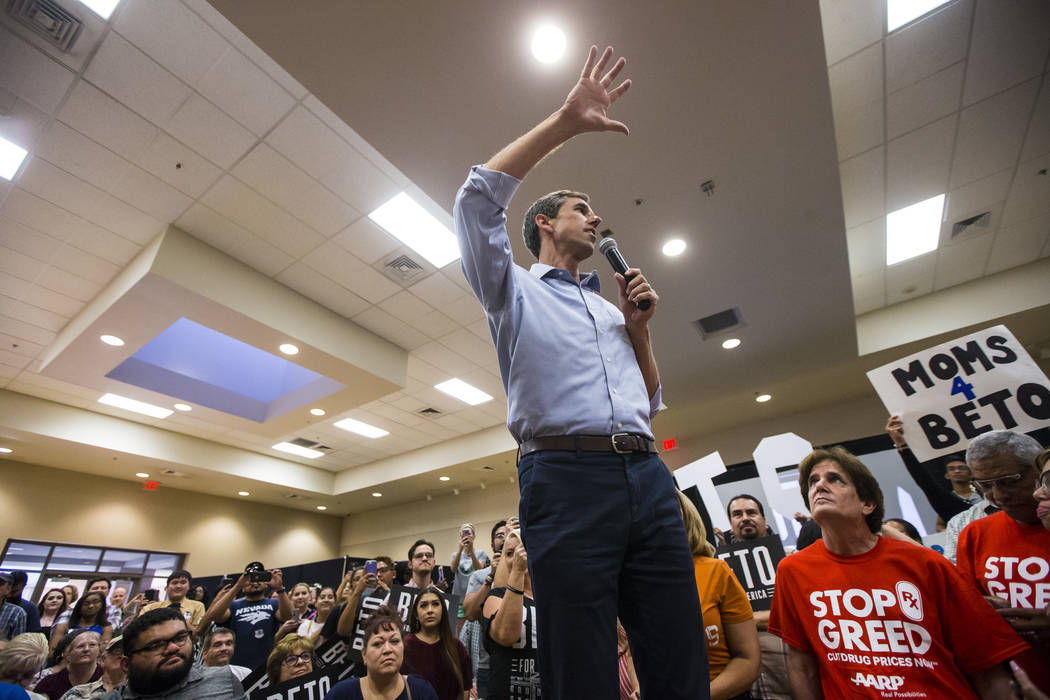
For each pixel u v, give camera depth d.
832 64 4.03
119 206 5.01
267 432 8.90
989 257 6.23
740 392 7.56
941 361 2.62
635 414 0.86
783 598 1.72
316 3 2.63
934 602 1.42
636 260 4.67
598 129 0.94
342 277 6.06
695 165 3.77
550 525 0.74
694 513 2.13
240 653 3.96
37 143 4.38
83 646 3.31
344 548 13.62
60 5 3.50
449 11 2.74
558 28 2.86
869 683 1.42
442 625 2.85
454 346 7.44
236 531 11.79
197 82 4.00
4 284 5.81
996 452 1.71
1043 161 4.93
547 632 0.70
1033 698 1.23
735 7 2.81
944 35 3.86
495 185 0.92
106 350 6.24
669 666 0.72
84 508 9.71
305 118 4.28
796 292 5.22
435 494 12.25
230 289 5.59
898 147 4.76
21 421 7.73
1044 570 1.57
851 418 8.45
